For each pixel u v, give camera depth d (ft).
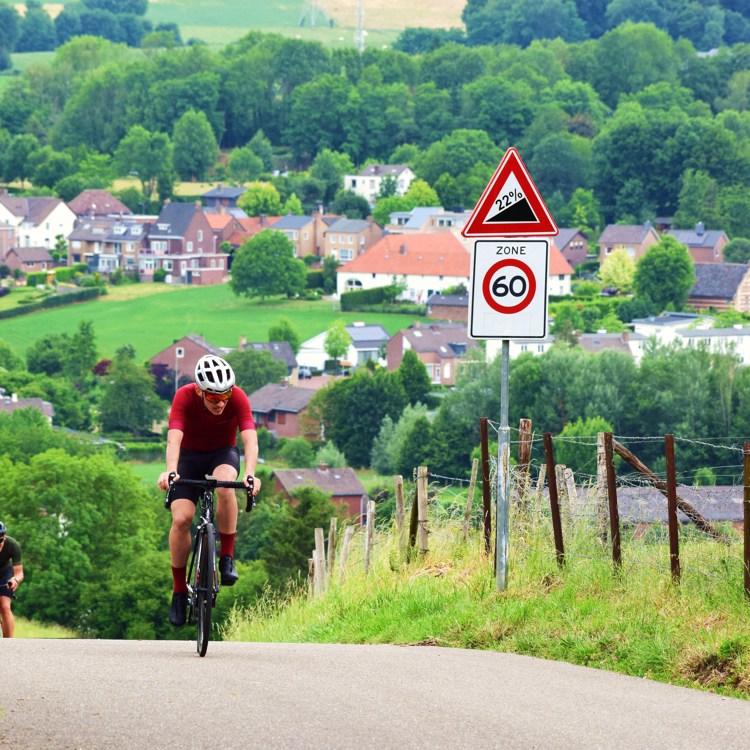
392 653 123.03
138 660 108.37
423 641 137.69
